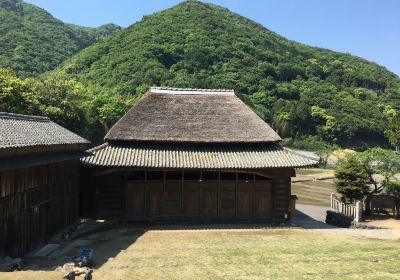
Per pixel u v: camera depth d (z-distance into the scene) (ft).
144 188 78.23
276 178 80.94
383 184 95.86
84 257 45.73
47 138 55.62
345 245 60.85
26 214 49.52
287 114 327.47
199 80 301.84
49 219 58.03
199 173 80.94
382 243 63.41
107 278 40.63
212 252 54.85
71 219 69.10
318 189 147.23
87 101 169.17
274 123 322.75
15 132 49.06
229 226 77.61
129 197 77.92
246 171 77.51
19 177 47.06
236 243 61.93
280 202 81.25
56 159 54.44
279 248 57.88
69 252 53.31
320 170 218.79
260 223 80.59
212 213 79.77
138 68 288.51
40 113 113.50
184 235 68.74
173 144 80.12
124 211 77.36
